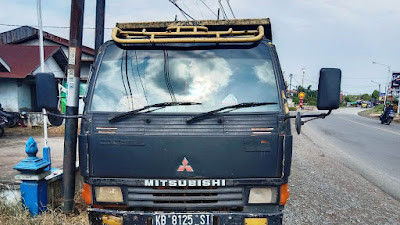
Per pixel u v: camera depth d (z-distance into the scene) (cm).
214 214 273
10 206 378
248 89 299
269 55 315
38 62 1350
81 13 404
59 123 302
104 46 323
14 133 1112
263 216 272
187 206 279
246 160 276
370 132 1563
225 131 278
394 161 806
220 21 382
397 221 411
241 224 273
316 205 466
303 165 744
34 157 382
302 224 397
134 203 281
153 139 277
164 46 318
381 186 575
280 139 278
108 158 280
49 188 407
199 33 321
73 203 401
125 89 301
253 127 279
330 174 657
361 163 776
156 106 285
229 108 283
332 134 1454
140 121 281
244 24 382
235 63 311
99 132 282
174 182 276
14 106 1305
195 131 278
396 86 3288
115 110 290
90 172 282
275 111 285
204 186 280
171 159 276
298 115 273
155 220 272
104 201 283
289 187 559
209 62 311
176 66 310
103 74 308
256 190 280
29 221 352
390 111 2116
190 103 289
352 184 583
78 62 407
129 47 319
